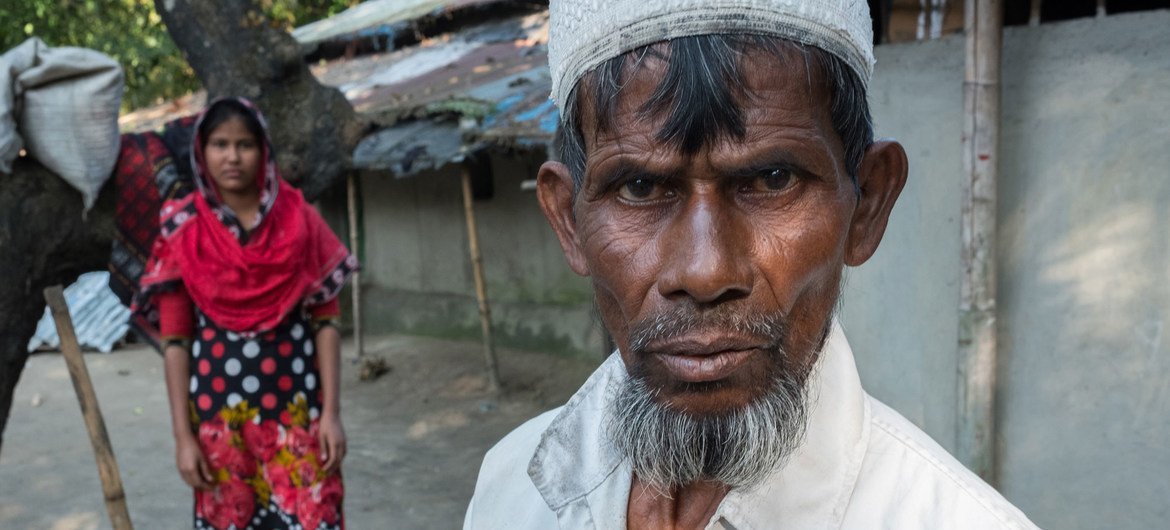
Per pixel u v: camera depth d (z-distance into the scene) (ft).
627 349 2.63
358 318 29.32
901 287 11.34
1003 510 2.53
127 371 29.25
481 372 26.61
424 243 31.17
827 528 2.67
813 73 2.36
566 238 3.19
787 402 2.46
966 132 9.77
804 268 2.43
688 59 2.32
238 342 9.51
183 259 9.33
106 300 33.50
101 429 10.68
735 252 2.37
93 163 10.59
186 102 36.14
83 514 17.44
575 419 3.31
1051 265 10.05
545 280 27.53
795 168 2.38
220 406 9.52
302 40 36.52
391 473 19.43
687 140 2.33
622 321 2.66
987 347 10.05
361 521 16.90
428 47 32.78
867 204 2.83
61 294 10.41
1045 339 10.17
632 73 2.40
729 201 2.43
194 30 14.87
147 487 18.90
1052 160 9.92
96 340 31.60
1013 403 10.49
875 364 11.78
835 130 2.48
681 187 2.46
